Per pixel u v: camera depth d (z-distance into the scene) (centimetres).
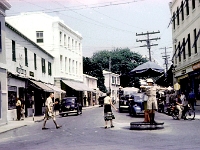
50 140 1185
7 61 2433
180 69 3434
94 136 1249
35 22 4175
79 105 3056
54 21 4147
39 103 3391
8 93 2425
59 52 4197
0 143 1190
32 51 3141
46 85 3350
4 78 2108
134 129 1462
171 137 1145
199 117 2061
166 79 4328
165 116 2425
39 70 3419
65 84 4391
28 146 1048
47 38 4162
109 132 1383
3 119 2048
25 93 2855
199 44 2648
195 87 2903
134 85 8375
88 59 7431
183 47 3262
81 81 5391
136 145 966
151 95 1465
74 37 5012
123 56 8944
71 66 4800
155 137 1161
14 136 1431
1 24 2072
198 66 2628
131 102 2534
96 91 6266
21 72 2764
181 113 2005
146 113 1547
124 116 2519
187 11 3080
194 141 1016
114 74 8756
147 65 2630
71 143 1066
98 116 2580
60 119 2475
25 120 2464
